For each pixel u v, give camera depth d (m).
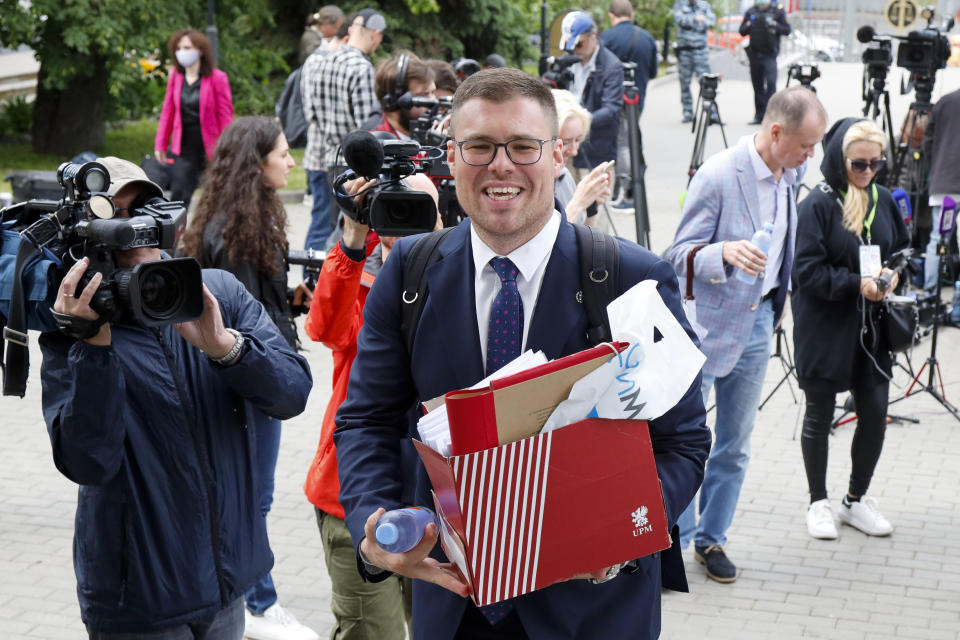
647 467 2.34
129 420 2.89
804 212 5.22
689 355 2.39
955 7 16.61
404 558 2.34
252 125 4.38
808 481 5.72
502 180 2.42
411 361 2.61
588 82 10.55
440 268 2.56
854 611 5.00
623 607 2.51
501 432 2.21
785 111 4.79
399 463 2.65
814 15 28.59
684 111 20.52
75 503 6.05
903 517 5.94
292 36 18.62
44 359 2.83
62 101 17.16
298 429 7.14
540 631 2.46
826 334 5.39
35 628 4.79
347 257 3.40
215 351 2.91
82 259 2.55
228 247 4.30
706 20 20.14
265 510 4.55
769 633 4.81
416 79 5.97
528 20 20.59
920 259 9.24
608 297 2.50
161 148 11.37
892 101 18.56
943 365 8.34
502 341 2.52
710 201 4.94
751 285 4.88
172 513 2.95
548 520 2.27
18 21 15.12
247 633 4.65
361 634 3.64
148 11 15.91
